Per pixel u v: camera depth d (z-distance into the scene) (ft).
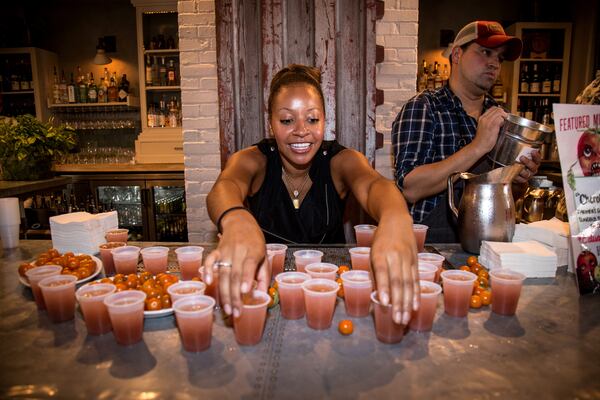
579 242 3.81
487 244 4.53
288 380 2.49
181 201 15.55
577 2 15.75
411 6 10.13
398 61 10.25
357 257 4.27
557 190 9.26
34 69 16.67
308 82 4.81
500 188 4.85
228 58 8.73
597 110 3.94
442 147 6.76
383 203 3.82
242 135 8.99
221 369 2.62
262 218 5.75
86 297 3.05
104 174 14.88
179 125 16.35
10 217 5.56
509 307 3.38
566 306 3.57
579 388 2.42
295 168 5.64
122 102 16.67
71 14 17.80
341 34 8.95
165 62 16.44
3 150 12.74
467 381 2.48
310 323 3.20
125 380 2.51
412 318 3.11
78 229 5.16
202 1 10.69
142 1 15.51
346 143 9.33
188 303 3.01
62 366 2.67
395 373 2.56
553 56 16.61
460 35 6.61
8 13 17.34
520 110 16.74
